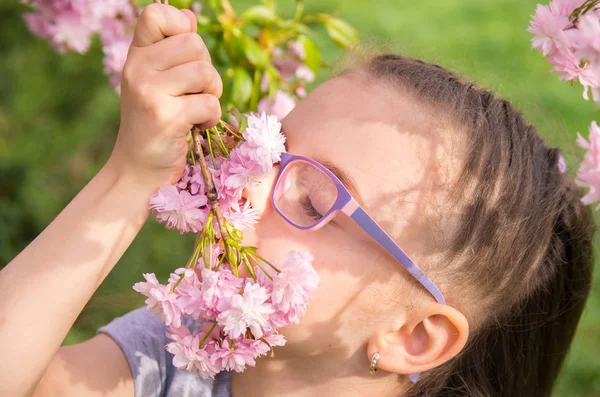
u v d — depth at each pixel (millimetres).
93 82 1882
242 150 889
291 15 2283
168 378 997
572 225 1021
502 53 2459
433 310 945
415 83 979
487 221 960
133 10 1170
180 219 884
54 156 1763
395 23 2531
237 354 884
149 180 896
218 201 890
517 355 1018
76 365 970
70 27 1175
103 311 1307
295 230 931
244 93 1108
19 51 1868
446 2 2807
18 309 892
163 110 881
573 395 1409
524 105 1078
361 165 941
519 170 980
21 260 903
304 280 863
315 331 941
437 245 949
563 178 1015
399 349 952
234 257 872
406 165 945
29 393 898
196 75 885
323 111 965
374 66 999
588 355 1491
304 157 934
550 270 1008
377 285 940
